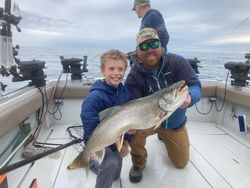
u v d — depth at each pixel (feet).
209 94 13.05
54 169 8.55
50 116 12.54
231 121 12.19
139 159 7.97
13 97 9.29
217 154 9.80
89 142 5.77
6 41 8.06
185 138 8.53
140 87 8.02
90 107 6.43
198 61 13.09
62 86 12.51
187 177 8.26
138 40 7.46
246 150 10.17
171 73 7.87
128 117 5.50
